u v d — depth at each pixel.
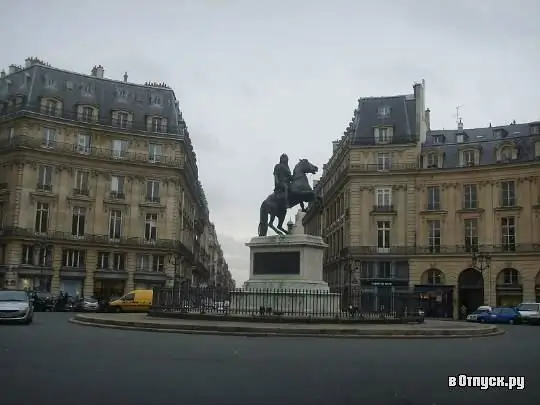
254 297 24.36
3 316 25.45
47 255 61.44
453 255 63.62
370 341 18.28
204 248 120.25
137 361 12.40
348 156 70.56
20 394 8.72
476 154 64.88
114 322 22.92
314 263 25.05
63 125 63.72
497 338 22.88
